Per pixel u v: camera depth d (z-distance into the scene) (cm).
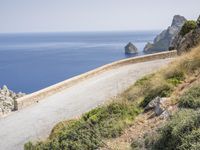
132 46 18988
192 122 902
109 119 1339
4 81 9375
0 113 2327
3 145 1722
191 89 1205
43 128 1914
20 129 1945
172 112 1127
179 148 841
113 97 2197
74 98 2512
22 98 2473
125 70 3466
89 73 3359
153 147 959
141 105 1462
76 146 1181
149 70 3130
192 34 2759
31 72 11300
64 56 17625
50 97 2692
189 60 1650
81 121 1411
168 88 1434
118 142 1138
